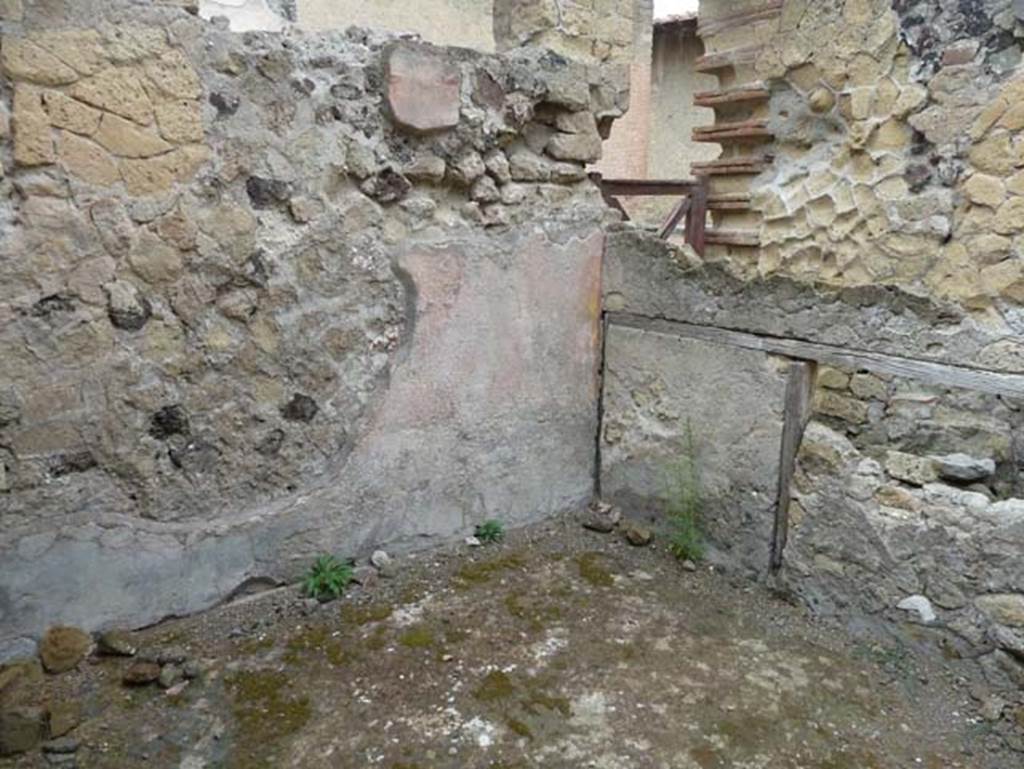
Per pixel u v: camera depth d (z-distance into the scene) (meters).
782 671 2.35
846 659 2.43
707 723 2.11
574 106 3.02
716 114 3.48
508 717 2.10
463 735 2.03
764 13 3.11
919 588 2.39
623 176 8.62
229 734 2.01
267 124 2.35
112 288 2.16
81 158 2.06
